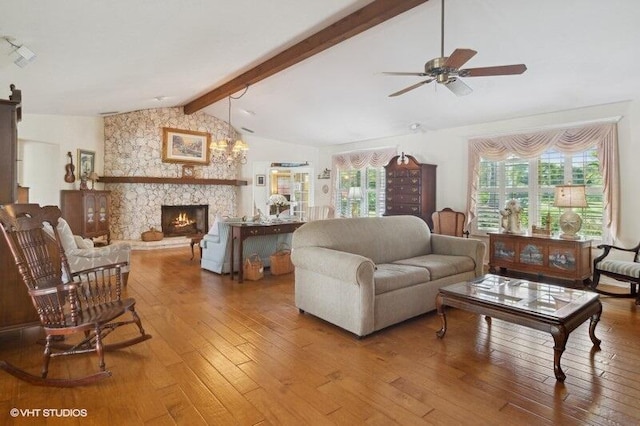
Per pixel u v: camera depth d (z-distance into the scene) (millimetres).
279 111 7246
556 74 4297
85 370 2471
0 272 2850
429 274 3654
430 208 6641
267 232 5160
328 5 3480
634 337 3107
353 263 3020
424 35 3973
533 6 3242
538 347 2908
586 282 4828
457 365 2590
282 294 4383
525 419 1963
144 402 2094
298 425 1901
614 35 3463
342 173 8883
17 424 1876
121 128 7770
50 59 3711
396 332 3244
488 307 2738
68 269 2699
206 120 8797
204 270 5652
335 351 2816
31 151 6719
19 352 2766
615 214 4742
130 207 7828
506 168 5930
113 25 3158
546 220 5094
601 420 1955
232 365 2559
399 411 2029
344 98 6047
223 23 3543
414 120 6453
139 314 3605
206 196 8930
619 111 4758
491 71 2861
